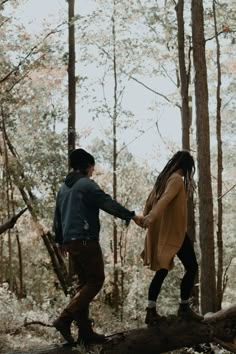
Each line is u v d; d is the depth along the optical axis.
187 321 6.94
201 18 11.74
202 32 11.73
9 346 9.95
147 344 6.83
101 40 19.27
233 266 26.08
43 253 27.95
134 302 16.72
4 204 22.75
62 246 6.90
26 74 18.20
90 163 6.83
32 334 11.89
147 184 23.38
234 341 6.98
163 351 6.90
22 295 26.17
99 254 6.57
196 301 14.70
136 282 17.14
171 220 6.46
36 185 18.28
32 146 18.42
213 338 6.92
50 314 13.72
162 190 6.52
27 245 28.44
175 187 6.39
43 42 17.91
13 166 18.53
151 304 6.77
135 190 23.55
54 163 18.20
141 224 6.28
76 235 6.48
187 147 16.06
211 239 11.32
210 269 11.23
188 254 6.59
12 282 26.88
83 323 6.69
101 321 14.50
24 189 19.41
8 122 18.62
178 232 6.44
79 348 6.61
